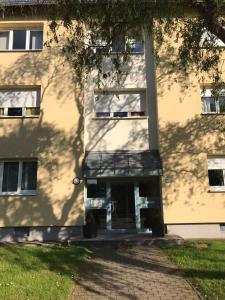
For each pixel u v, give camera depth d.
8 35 17.77
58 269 9.82
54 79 16.80
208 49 12.00
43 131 16.31
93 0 10.06
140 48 17.84
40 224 15.55
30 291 7.87
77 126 16.39
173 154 16.20
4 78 16.81
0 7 13.19
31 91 17.02
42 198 15.73
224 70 16.56
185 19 11.47
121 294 8.16
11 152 16.14
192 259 10.94
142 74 17.48
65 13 10.29
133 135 16.92
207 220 15.66
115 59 11.48
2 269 9.55
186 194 15.86
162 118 16.58
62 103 16.58
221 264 10.16
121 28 10.74
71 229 15.60
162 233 14.84
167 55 17.08
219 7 9.80
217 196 15.91
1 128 16.34
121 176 15.90
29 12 17.09
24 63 16.97
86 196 16.33
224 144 16.33
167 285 8.74
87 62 10.88
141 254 12.12
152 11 10.66
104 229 16.17
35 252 11.77
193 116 16.58
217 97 13.94
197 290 8.30
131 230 16.19
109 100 17.41
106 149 16.77
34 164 16.42
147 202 16.41
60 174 15.95
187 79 16.88
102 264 10.80
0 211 15.67
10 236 15.63
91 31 10.70
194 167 16.09
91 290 8.43
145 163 16.11
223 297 7.69
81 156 16.12
